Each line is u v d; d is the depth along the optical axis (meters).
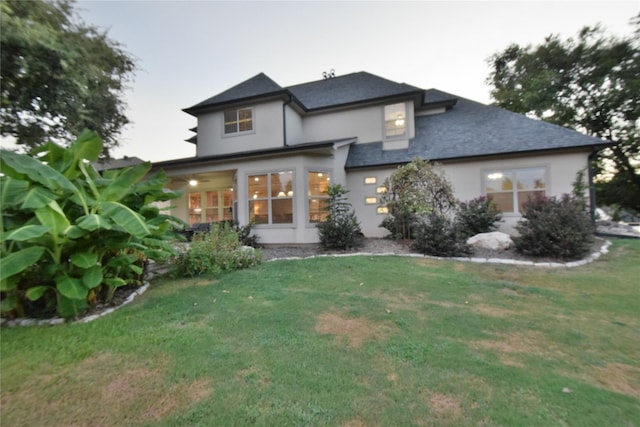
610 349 3.25
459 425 2.12
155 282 6.21
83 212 4.68
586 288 5.40
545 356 3.10
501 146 10.84
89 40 8.07
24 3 6.15
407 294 5.18
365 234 12.35
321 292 5.31
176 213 15.09
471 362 2.96
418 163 9.59
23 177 4.04
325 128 14.26
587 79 18.34
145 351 3.28
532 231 7.77
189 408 2.35
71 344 3.46
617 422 2.15
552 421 2.15
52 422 2.27
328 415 2.23
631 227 12.16
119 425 2.21
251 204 10.98
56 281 4.11
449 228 8.67
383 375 2.76
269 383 2.64
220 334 3.66
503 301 4.81
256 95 12.61
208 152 13.87
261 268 7.23
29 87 6.86
